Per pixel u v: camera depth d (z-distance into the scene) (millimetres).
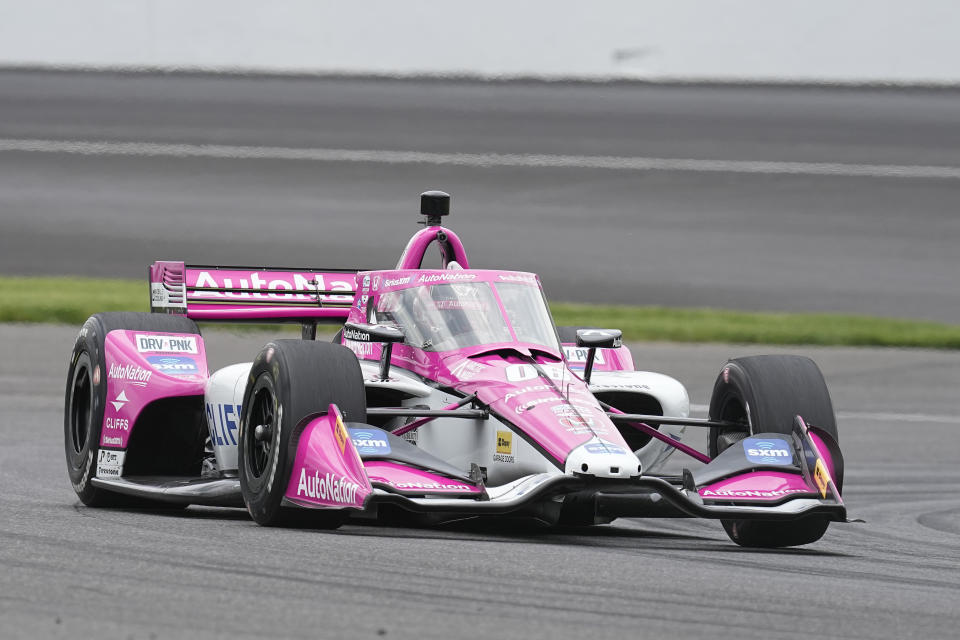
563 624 15930
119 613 15773
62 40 181000
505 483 23172
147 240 90188
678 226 103000
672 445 25859
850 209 112062
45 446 37438
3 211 99188
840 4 188625
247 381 24188
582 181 120188
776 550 24234
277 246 89312
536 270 84750
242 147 130500
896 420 47750
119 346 28109
